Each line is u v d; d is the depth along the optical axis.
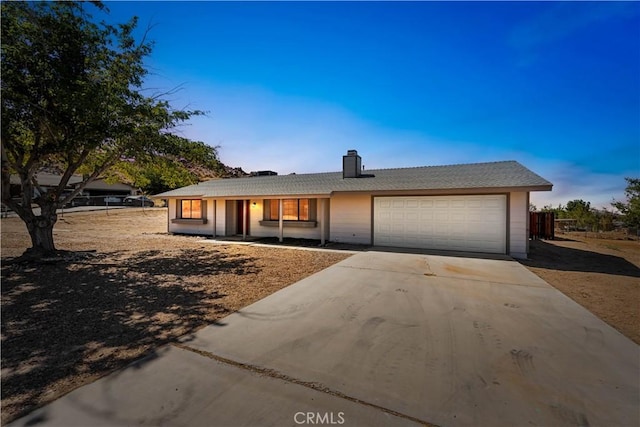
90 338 3.38
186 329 3.64
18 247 9.84
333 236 12.30
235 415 2.07
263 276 6.54
